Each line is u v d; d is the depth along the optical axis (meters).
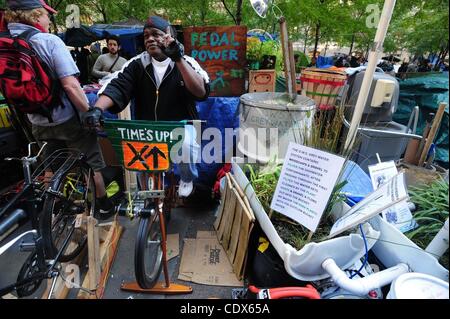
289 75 2.57
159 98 2.20
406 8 5.18
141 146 1.60
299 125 2.29
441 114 2.89
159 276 2.17
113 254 2.31
